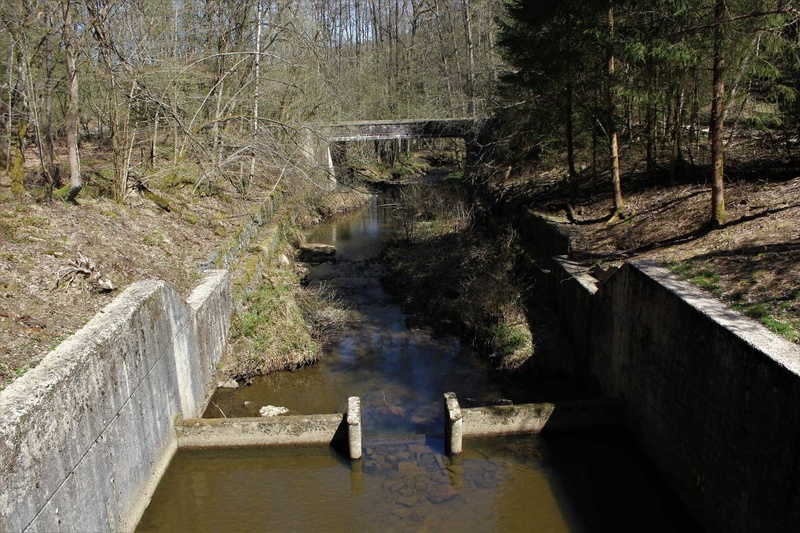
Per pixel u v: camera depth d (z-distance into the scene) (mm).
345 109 28828
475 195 24281
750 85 14117
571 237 14625
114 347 7461
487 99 24547
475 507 8633
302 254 21562
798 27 10758
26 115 13281
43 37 12164
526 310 14008
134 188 15422
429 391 12133
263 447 9844
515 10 16531
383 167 38219
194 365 10703
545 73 16312
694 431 8188
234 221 16969
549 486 9102
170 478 9180
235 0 20188
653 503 8750
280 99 21656
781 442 6410
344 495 8930
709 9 11320
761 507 6777
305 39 20734
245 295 14016
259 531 8203
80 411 6516
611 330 10938
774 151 15141
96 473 6828
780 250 9648
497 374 12836
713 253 10367
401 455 9844
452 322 15328
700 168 15578
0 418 5316
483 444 10148
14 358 6797
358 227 26562
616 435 10453
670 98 14383
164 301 9305
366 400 11758
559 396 11969
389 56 41844
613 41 13219
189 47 20469
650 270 9820
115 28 14758
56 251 9727
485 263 16469
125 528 7609
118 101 14805
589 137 19188
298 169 18391
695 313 8156
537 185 20672
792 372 6246
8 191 13172
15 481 5254
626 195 16328
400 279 18375
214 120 17359
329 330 14727
